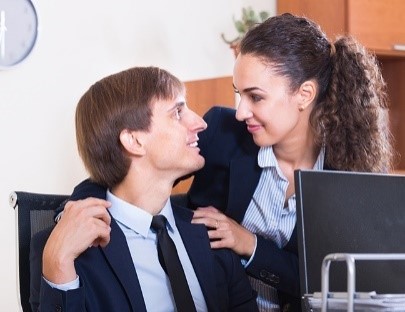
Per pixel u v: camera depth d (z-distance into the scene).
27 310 1.57
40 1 3.37
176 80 1.55
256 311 1.67
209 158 1.82
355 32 3.49
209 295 1.53
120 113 1.47
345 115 1.71
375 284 1.05
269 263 1.69
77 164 3.48
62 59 3.44
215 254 1.62
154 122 1.47
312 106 1.71
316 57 1.67
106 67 3.57
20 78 3.32
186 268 1.54
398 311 0.89
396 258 0.86
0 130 3.27
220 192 1.83
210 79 3.39
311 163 1.77
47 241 1.34
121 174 1.50
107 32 3.56
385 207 1.08
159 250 1.49
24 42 3.32
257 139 1.68
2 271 3.28
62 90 3.44
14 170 3.31
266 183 1.76
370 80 1.74
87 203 1.36
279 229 1.77
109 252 1.41
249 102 1.65
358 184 1.06
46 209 1.63
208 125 1.86
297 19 1.70
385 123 1.82
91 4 3.52
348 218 1.04
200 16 3.86
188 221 1.61
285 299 1.81
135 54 3.65
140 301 1.39
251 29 1.68
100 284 1.39
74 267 1.34
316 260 1.02
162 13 3.74
